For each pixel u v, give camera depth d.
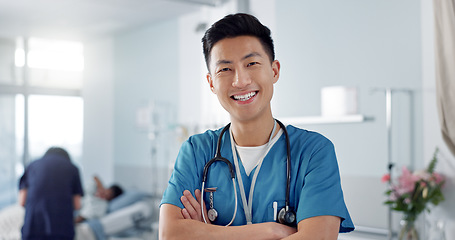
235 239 0.94
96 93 4.25
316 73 2.71
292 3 2.83
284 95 2.86
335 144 2.62
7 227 3.22
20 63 3.74
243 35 0.95
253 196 1.01
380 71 2.45
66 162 2.81
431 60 2.25
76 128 4.12
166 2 3.41
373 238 2.40
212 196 1.03
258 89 0.96
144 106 4.05
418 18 2.30
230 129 1.09
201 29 3.30
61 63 4.05
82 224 3.31
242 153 1.04
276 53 2.90
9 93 3.66
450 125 2.10
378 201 2.41
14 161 3.61
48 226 2.65
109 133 4.35
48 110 3.91
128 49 4.19
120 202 3.84
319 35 2.70
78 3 3.44
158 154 3.93
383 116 2.42
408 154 2.35
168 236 0.97
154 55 3.98
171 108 3.83
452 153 2.11
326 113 2.55
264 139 1.03
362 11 2.52
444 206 2.22
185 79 3.70
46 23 3.79
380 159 2.43
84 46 4.19
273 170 1.02
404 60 2.36
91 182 3.90
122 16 3.78
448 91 2.10
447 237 2.19
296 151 1.02
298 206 0.97
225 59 0.95
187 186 1.04
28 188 2.74
